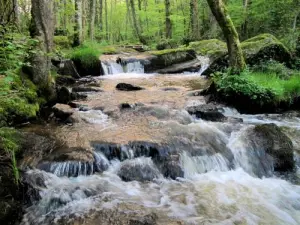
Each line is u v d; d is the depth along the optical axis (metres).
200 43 17.48
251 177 5.86
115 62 15.30
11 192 4.46
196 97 10.07
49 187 4.93
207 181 5.56
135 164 5.60
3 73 4.74
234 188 5.41
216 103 9.45
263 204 4.97
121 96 10.14
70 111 8.05
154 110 8.34
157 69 15.69
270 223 4.49
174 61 15.90
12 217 4.25
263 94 8.94
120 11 42.03
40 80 8.48
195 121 7.95
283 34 19.00
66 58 13.53
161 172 5.55
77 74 13.36
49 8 8.24
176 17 25.42
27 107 7.38
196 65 15.45
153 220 4.31
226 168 6.03
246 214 4.66
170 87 11.54
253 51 12.35
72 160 5.48
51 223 4.28
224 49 15.76
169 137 6.48
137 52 20.16
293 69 12.30
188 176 5.63
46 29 8.27
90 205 4.67
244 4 23.22
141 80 13.31
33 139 6.29
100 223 4.23
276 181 5.80
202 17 28.89
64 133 6.83
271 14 20.97
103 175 5.44
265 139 6.52
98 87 11.54
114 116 8.01
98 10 38.41
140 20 35.47
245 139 6.59
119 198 4.86
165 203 4.81
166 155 5.85
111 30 44.50
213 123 7.55
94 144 6.11
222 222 4.43
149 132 6.80
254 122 8.17
